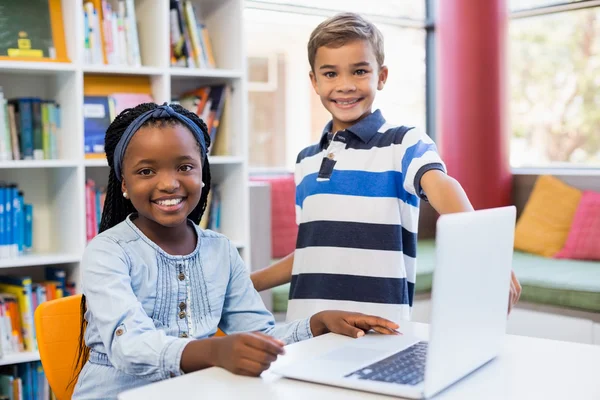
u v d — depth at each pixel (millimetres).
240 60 3373
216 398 1042
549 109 4809
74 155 3008
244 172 3375
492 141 4664
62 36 3039
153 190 1385
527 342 1372
